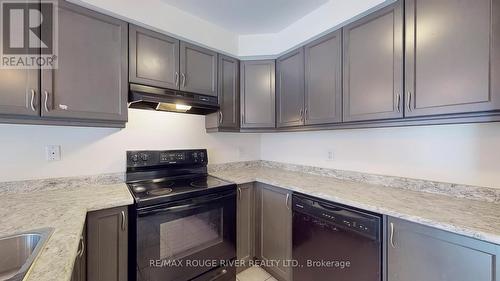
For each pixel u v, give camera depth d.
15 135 1.44
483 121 1.07
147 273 1.41
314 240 1.57
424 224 1.04
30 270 0.65
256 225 2.13
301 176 2.17
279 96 2.25
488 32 1.03
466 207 1.18
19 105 1.21
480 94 1.05
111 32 1.52
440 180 1.45
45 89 1.28
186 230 1.60
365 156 1.86
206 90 2.05
